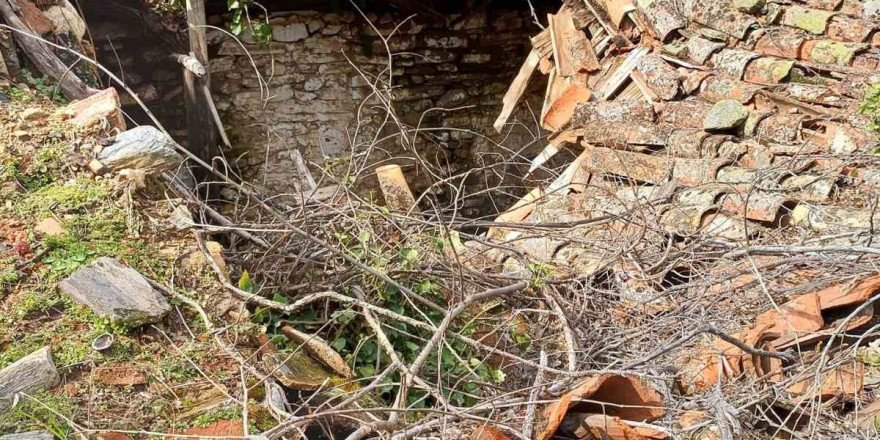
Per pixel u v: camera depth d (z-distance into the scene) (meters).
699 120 5.30
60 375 3.00
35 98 4.56
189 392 3.07
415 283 4.03
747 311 3.71
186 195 4.21
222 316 3.46
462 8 8.92
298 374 3.36
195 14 7.45
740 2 5.95
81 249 3.49
